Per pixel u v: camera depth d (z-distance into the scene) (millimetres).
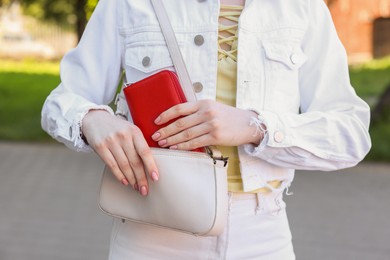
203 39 1702
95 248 4977
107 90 1855
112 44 1812
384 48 20109
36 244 5027
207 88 1691
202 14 1717
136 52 1749
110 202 1648
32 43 25219
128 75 1776
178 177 1566
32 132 10633
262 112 1619
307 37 1767
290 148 1647
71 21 18625
